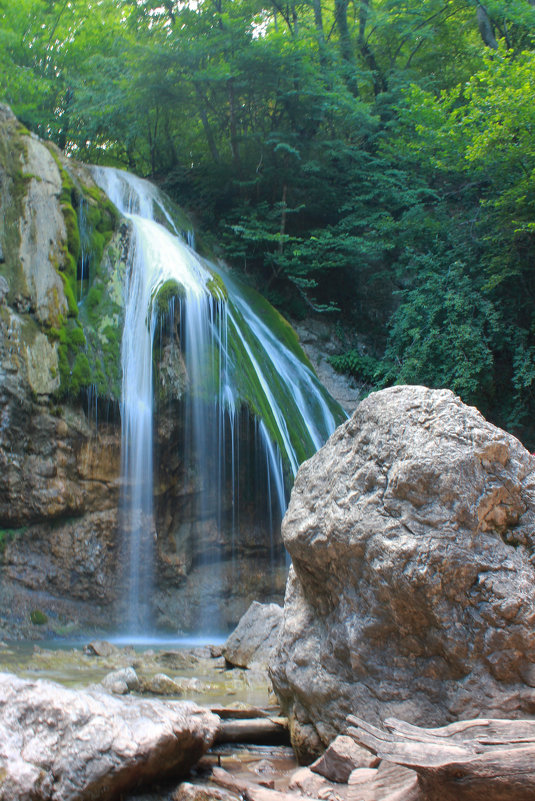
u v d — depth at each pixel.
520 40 21.47
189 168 20.77
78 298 11.00
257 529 11.44
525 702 2.78
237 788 2.94
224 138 21.28
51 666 6.04
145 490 10.42
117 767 2.59
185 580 10.73
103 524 9.92
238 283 16.75
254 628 6.57
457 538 2.93
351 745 2.97
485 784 2.17
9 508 9.05
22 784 2.46
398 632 3.02
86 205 11.62
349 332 19.77
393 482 3.07
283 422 12.34
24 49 19.16
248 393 11.71
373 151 21.20
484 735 2.43
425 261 17.53
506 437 3.16
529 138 15.03
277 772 3.36
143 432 10.52
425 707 2.93
